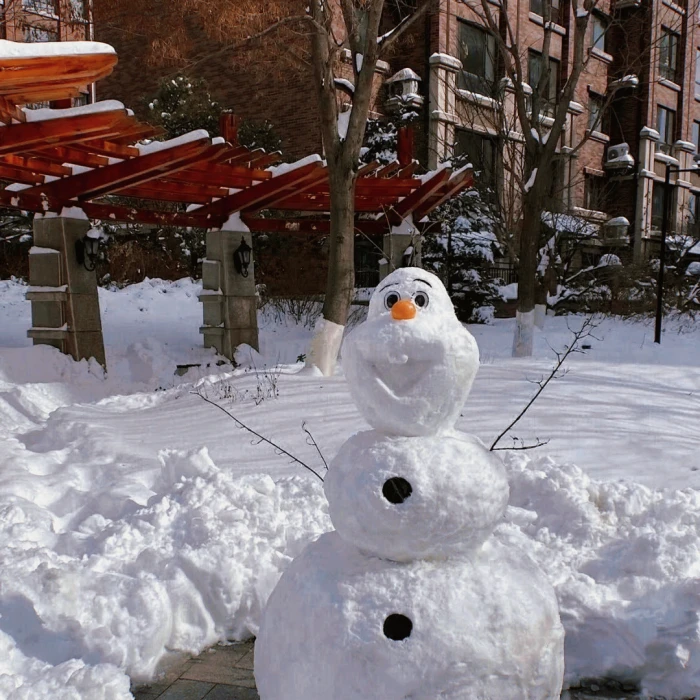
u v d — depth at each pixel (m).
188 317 17.58
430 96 21.72
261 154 11.64
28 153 9.98
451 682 2.29
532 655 2.40
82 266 12.34
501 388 9.04
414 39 22.05
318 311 18.39
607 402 8.64
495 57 21.00
